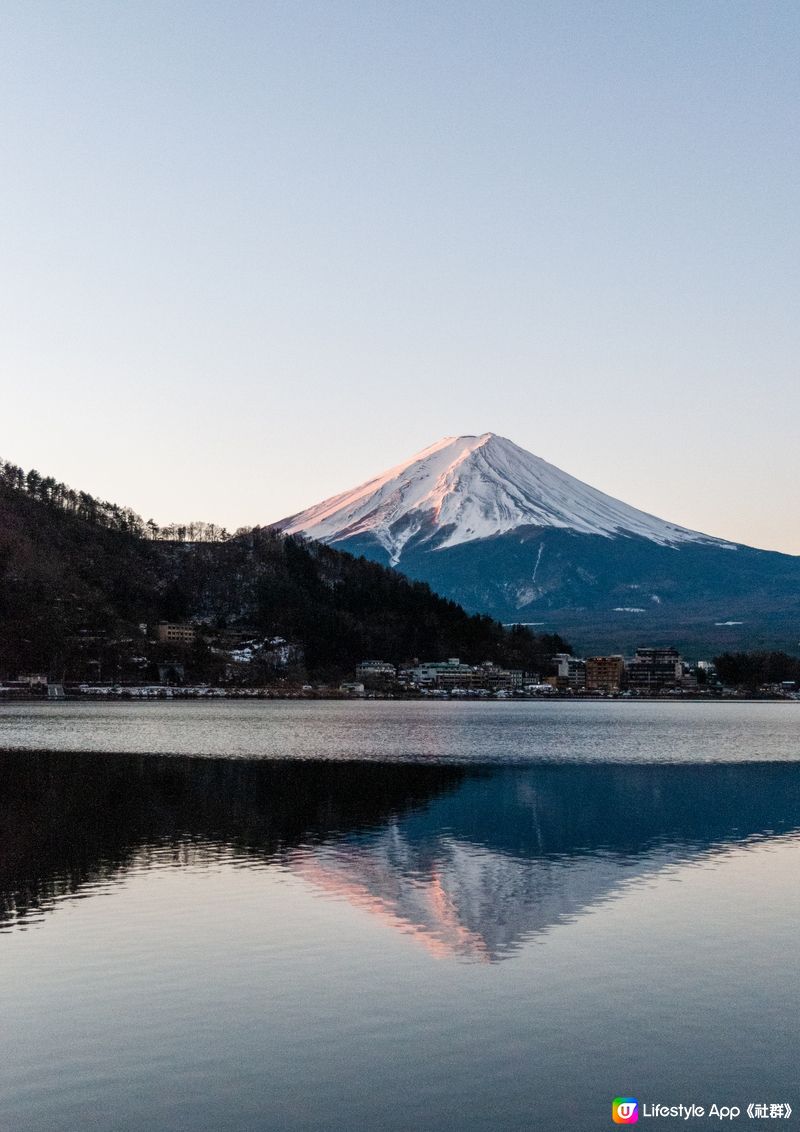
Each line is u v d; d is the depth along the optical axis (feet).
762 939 163.12
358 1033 125.49
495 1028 127.34
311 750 513.86
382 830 258.78
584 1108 108.37
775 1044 123.44
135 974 144.77
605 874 208.23
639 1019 130.41
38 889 190.60
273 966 148.56
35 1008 132.05
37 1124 104.12
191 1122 104.73
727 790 349.61
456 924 170.60
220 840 241.96
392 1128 104.12
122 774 385.50
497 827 264.93
